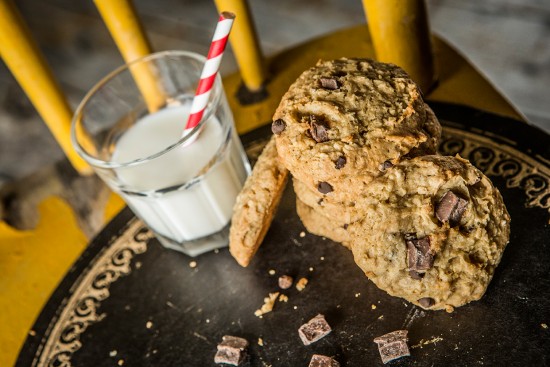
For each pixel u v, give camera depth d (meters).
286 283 0.46
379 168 0.41
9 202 0.60
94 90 0.50
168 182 0.46
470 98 0.54
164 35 1.00
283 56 0.62
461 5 0.89
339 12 0.95
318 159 0.41
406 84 0.43
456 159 0.42
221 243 0.50
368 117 0.42
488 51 0.86
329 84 0.43
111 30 0.56
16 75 0.56
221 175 0.48
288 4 0.98
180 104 0.52
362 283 0.45
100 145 0.51
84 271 0.51
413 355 0.42
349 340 0.44
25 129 1.01
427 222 0.41
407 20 0.50
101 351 0.47
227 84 0.63
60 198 0.60
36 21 1.10
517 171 0.48
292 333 0.45
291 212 0.50
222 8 0.55
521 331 0.41
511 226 0.45
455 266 0.42
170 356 0.46
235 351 0.44
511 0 0.86
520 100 0.85
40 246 0.57
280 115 0.43
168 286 0.49
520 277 0.43
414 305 0.44
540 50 0.84
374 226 0.42
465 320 0.43
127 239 0.52
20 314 0.53
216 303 0.47
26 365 0.48
